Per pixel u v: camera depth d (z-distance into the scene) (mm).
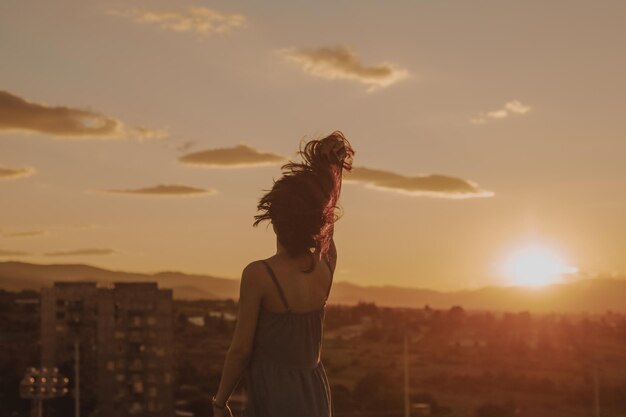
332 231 3295
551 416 107062
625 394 121688
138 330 111000
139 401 108625
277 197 3213
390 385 123375
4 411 104500
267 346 3211
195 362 127688
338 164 3291
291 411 3172
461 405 114938
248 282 3193
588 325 192375
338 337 174750
